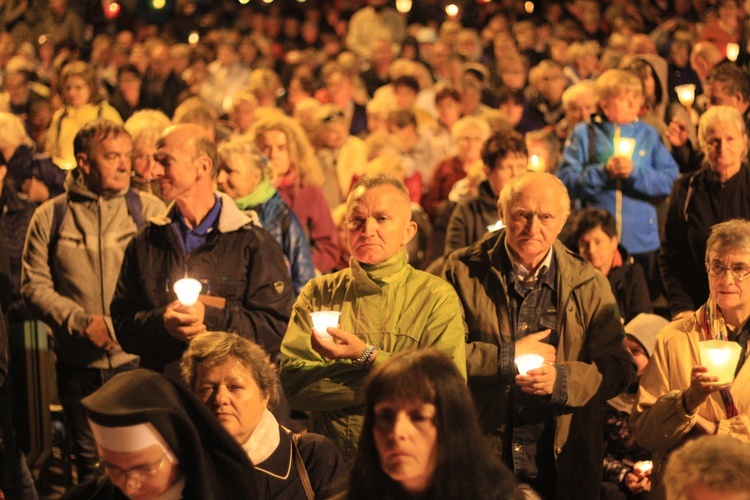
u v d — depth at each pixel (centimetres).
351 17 2223
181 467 323
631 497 571
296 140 863
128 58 1816
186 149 566
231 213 578
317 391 472
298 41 2212
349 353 458
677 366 497
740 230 489
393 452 309
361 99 1528
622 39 1544
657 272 790
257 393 407
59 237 662
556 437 501
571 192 829
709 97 853
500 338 508
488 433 507
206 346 409
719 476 289
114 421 309
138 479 315
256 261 574
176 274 565
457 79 1584
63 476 778
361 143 1084
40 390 729
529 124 1358
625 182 805
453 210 819
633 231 807
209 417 326
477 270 520
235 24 2222
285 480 405
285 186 858
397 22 2095
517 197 497
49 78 1792
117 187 664
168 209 585
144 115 882
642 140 821
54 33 2052
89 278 659
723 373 456
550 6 2084
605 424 584
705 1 1802
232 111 1170
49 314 650
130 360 665
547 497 508
